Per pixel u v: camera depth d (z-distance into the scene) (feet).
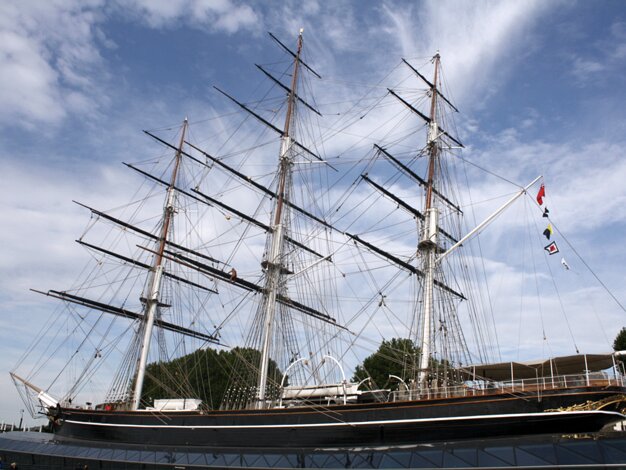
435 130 184.85
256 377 184.75
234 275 197.26
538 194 146.82
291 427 128.77
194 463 127.95
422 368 142.20
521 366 117.60
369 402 129.08
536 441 99.14
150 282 218.18
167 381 260.42
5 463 163.22
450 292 167.53
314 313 198.90
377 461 109.29
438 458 104.17
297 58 230.27
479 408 109.91
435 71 196.95
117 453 144.36
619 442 92.63
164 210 233.55
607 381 102.68
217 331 202.39
